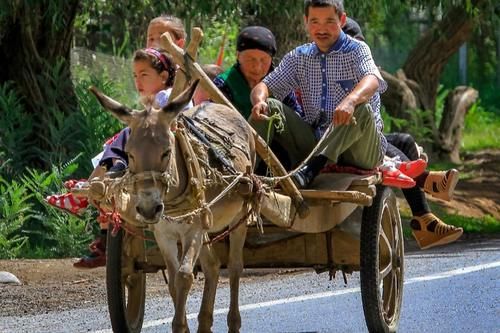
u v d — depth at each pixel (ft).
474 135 223.30
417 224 70.90
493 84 285.43
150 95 63.10
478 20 156.66
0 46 122.21
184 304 52.24
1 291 83.46
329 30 64.03
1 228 102.89
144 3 127.95
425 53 178.40
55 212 105.60
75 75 140.26
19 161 115.55
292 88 66.08
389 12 152.87
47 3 118.52
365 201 58.08
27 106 122.42
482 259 96.94
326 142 60.13
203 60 159.43
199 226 53.21
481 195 154.20
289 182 57.98
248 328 66.64
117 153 57.47
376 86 60.90
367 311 61.00
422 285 82.64
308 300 77.10
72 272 92.53
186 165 52.49
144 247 61.26
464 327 65.62
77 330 67.10
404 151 72.02
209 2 120.26
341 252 62.39
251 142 59.93
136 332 63.57
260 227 56.08
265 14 129.70
